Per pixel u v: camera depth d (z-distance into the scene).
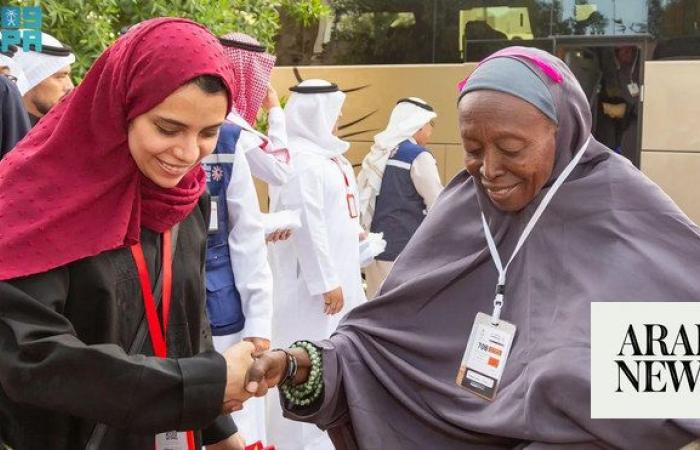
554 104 2.76
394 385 2.97
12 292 2.33
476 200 3.04
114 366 2.31
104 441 2.52
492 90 2.73
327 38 10.44
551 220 2.83
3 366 2.31
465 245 3.01
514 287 2.87
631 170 2.85
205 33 2.46
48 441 2.50
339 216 5.70
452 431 2.88
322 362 2.95
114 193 2.46
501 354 2.81
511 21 9.96
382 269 7.48
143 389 2.33
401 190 7.43
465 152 2.85
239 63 4.86
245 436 4.57
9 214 2.39
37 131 2.53
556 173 2.83
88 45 6.69
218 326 4.18
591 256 2.78
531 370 2.72
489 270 2.95
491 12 10.01
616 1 9.70
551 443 2.67
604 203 2.80
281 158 5.16
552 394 2.65
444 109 10.13
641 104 9.66
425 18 10.16
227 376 2.45
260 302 4.22
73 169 2.44
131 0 7.10
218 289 4.18
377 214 7.51
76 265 2.43
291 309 5.59
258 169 4.95
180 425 2.39
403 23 10.23
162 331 2.59
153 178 2.47
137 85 2.37
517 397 2.73
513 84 2.72
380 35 10.30
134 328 2.54
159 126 2.39
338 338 3.04
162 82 2.36
